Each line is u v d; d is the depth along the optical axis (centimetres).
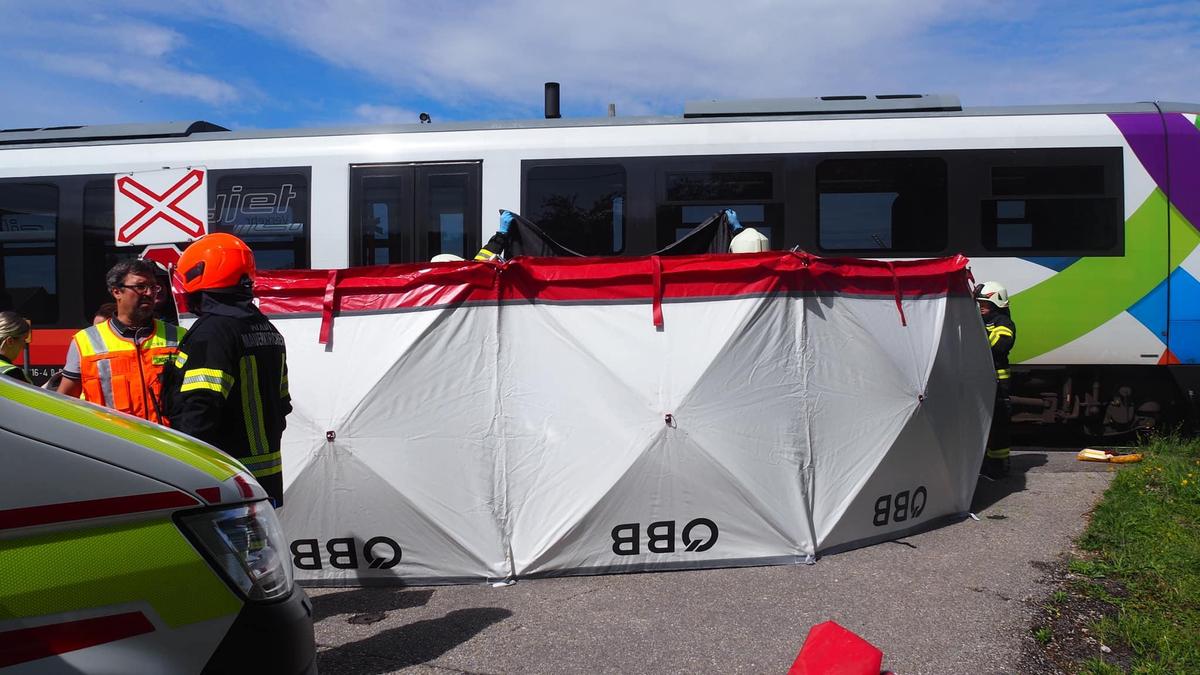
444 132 951
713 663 404
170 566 216
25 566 198
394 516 511
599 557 520
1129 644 412
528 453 518
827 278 566
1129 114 902
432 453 513
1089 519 629
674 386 519
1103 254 885
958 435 637
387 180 944
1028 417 935
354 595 503
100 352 436
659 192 917
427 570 515
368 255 941
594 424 518
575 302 527
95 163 989
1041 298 891
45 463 206
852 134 907
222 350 378
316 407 514
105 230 989
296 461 512
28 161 1001
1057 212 891
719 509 525
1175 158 882
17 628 195
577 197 923
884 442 573
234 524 234
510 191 928
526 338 523
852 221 904
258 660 228
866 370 573
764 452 531
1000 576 512
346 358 519
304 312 527
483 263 520
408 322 520
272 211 954
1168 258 880
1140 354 885
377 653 421
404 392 513
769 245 907
